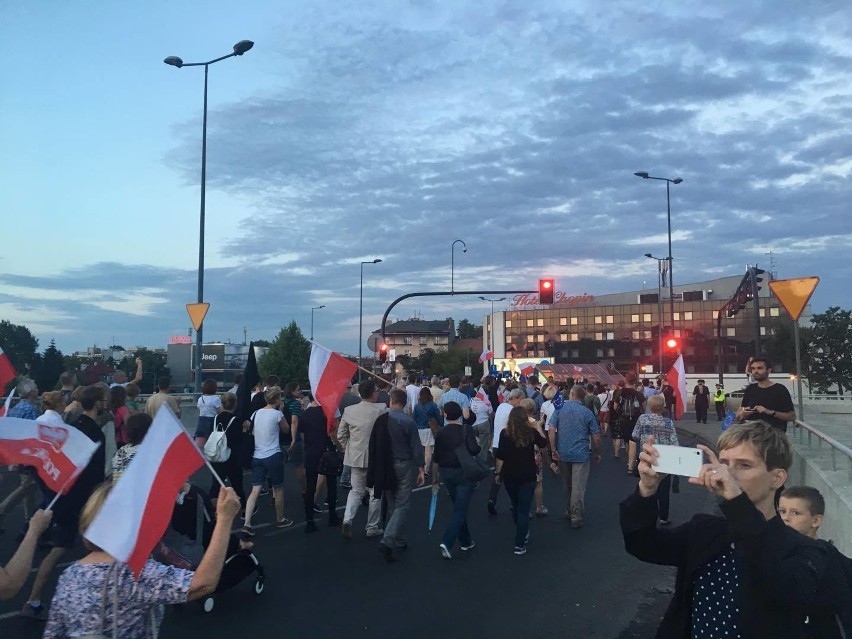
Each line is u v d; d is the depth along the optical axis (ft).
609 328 402.11
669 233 140.15
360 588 23.59
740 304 96.12
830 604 7.55
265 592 23.13
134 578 9.81
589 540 30.68
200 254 73.92
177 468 10.44
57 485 13.12
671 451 7.85
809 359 182.80
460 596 22.77
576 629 19.79
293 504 39.70
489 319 449.48
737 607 7.90
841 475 24.26
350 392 41.55
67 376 35.58
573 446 33.22
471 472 27.22
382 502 34.04
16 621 20.21
